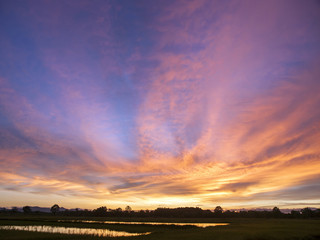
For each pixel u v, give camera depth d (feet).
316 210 627.87
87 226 301.84
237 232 157.99
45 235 177.17
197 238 134.62
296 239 127.95
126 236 167.22
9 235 175.32
